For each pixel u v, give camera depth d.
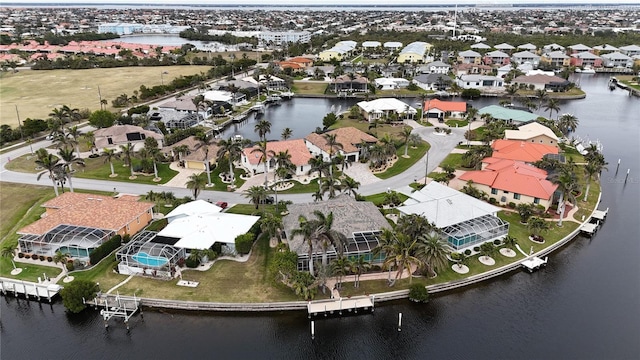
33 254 75.75
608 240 85.38
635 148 139.38
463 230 77.56
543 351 58.53
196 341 59.97
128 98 191.00
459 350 58.91
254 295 66.19
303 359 57.50
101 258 74.69
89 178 109.38
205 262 73.94
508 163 103.69
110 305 64.88
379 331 62.28
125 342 59.88
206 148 103.75
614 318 64.44
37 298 67.44
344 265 65.31
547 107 167.38
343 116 173.75
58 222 79.00
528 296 69.06
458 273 72.31
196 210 84.69
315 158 112.44
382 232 70.00
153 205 87.69
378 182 107.38
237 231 77.81
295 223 78.12
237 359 57.06
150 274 70.69
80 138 139.75
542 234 83.88
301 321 63.62
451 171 108.00
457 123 159.62
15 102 188.25
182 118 154.75
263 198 89.62
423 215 78.00
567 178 85.38
